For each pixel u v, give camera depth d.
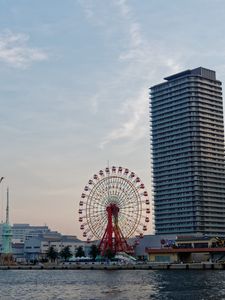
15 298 119.81
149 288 136.75
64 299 114.88
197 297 110.88
